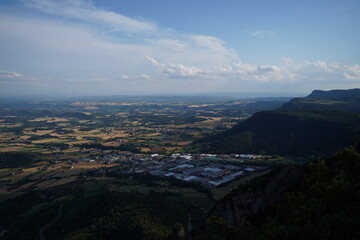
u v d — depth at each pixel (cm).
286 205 5028
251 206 6575
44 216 12238
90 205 11975
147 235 9038
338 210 3966
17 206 14275
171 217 10662
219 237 4544
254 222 6259
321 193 4641
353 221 3319
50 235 10669
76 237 9750
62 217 11706
